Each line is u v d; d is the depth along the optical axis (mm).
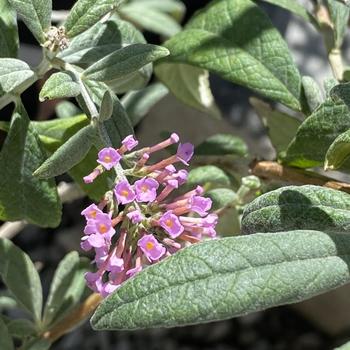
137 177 348
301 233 313
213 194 453
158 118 905
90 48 412
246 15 451
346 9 476
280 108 771
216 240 309
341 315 938
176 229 327
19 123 399
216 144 513
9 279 464
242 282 301
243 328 961
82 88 372
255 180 441
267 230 344
